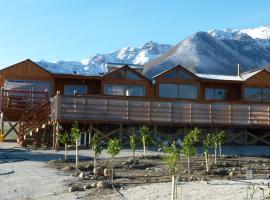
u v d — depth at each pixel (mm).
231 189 15219
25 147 30656
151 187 15914
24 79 37031
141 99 31875
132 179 18125
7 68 36844
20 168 21125
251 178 18422
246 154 28203
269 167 22203
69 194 15484
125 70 38188
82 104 30750
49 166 21781
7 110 35500
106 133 31672
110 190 15836
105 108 31203
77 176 18891
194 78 39156
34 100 36281
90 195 15188
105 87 37875
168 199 13859
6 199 15133
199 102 32781
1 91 35750
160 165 21953
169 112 32188
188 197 14062
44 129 32312
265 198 13422
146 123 31703
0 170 20453
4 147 30625
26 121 33125
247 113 33438
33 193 15875
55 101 30641
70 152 27875
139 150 28984
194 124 32438
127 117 31500
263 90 40875
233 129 33500
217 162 23156
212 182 17016
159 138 31797
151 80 39375
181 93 38844
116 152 19094
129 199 14109
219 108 33031
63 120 30094
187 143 18859
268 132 34312
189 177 18516
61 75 37281
